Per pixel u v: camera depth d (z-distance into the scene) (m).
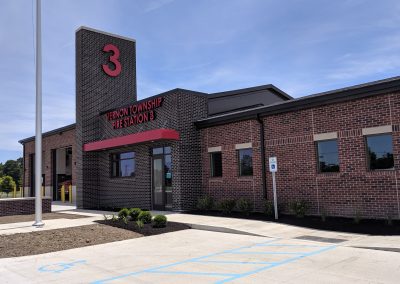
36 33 15.98
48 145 34.06
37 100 15.69
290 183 15.64
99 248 10.78
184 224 14.20
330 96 14.29
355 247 9.59
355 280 6.82
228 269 7.86
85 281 7.36
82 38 25.03
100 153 24.98
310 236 11.37
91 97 25.06
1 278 7.84
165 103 19.52
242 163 17.78
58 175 34.31
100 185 24.81
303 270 7.57
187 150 18.98
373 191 13.23
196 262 8.63
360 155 13.59
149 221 14.59
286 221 14.01
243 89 22.52
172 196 18.97
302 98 15.12
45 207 20.66
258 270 7.68
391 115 12.84
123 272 7.98
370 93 13.24
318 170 14.88
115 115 23.16
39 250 10.62
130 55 27.02
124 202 22.47
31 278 7.77
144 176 20.92
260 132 16.80
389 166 13.03
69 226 14.45
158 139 18.41
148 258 9.28
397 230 11.34
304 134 15.26
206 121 18.91
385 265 7.79
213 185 18.81
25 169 38.03
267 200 16.25
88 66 25.11
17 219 17.42
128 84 26.72
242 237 11.80
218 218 15.45
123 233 12.88
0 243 11.46
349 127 13.91
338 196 14.16
